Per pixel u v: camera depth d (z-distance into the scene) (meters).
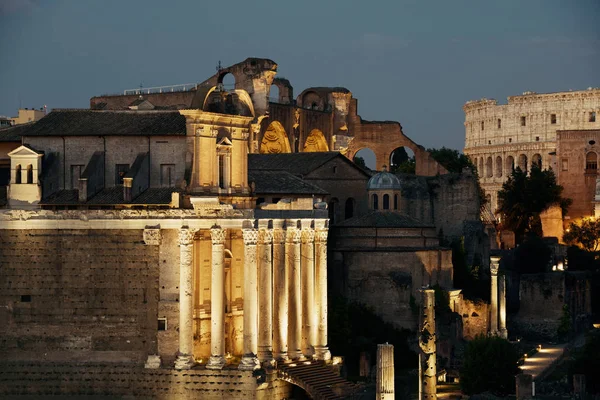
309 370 197.50
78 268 192.50
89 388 191.50
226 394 187.62
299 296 199.50
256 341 190.75
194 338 194.38
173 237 189.75
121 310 191.12
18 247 194.38
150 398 189.50
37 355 193.50
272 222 193.38
